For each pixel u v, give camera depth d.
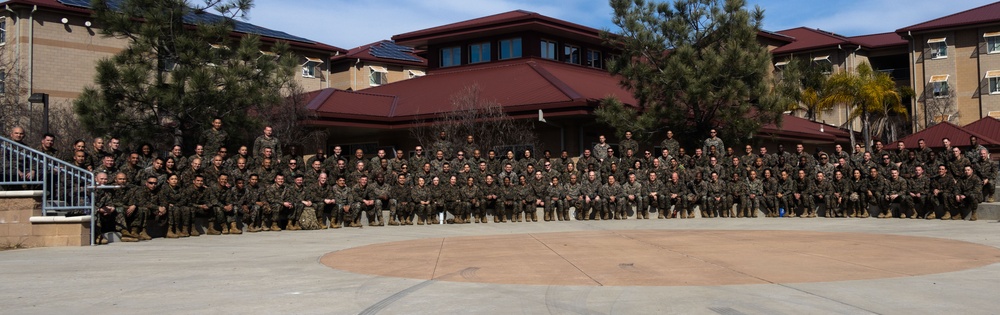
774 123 23.11
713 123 22.95
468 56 35.28
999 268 8.95
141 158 14.38
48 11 36.75
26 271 9.19
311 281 8.37
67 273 9.01
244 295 7.40
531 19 32.56
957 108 51.25
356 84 53.16
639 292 7.50
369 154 30.64
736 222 17.72
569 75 30.62
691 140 23.08
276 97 19.09
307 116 25.78
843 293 7.29
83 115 17.55
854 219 17.97
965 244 11.74
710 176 19.53
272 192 16.12
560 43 34.66
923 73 52.53
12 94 33.78
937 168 17.88
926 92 52.28
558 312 6.50
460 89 29.66
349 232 15.76
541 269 9.29
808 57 54.06
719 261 9.89
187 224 14.52
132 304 6.92
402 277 8.69
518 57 33.62
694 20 23.28
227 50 19.03
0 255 10.98
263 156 16.84
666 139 22.08
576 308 6.68
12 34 36.34
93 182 12.56
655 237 13.65
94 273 9.01
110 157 13.72
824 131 37.84
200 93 17.98
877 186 18.09
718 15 22.75
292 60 19.34
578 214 19.48
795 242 12.37
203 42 18.62
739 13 22.58
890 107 48.59
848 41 53.28
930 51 52.25
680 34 22.75
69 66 37.38
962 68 51.28
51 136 13.55
